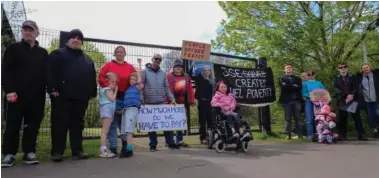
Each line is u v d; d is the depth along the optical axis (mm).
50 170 4773
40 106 5348
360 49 11047
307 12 11078
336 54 11094
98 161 5465
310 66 10961
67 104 5465
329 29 10883
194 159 5789
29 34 5242
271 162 5641
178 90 7684
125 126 5980
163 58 8281
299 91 9242
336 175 4766
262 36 10820
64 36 7016
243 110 9906
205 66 8406
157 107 7078
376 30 11148
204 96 7926
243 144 6695
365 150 7023
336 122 9578
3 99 6020
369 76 9430
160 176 4555
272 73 10281
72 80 5477
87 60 5750
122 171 4801
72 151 5699
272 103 10305
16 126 5164
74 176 4457
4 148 5109
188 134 8344
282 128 10922
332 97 10312
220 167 5188
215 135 6988
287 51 10664
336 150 7035
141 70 7117
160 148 7223
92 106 7559
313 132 9094
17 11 6820
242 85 9586
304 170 5062
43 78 5375
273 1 11383
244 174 4758
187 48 8383
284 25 10430
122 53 6336
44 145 6613
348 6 10844
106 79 6098
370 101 9367
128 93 6113
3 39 6312
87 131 7520
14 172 4633
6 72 5031
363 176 4723
